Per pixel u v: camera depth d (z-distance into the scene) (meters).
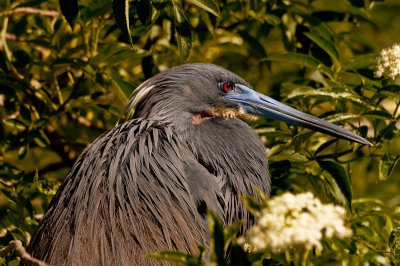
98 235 7.93
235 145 9.66
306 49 11.73
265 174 9.83
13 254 8.55
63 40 10.88
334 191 9.24
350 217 9.45
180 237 8.22
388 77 9.84
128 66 12.91
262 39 14.57
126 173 8.45
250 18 12.20
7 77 11.22
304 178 12.46
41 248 8.23
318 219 5.32
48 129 12.01
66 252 7.91
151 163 8.62
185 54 9.38
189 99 9.70
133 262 7.80
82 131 12.55
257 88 13.63
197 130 9.57
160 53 11.81
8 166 10.60
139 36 11.55
